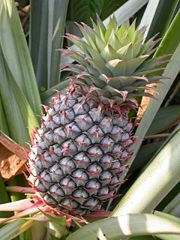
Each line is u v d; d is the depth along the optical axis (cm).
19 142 82
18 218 71
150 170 67
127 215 64
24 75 81
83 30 68
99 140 67
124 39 65
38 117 82
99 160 68
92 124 67
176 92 103
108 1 109
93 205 71
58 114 69
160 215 64
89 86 67
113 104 66
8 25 80
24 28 107
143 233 63
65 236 75
